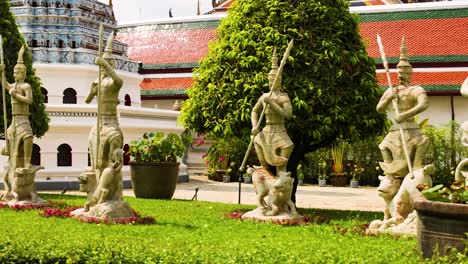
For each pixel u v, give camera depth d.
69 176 30.47
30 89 18.38
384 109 14.88
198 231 13.48
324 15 18.77
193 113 19.20
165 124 34.88
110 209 14.55
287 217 15.41
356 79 18.73
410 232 12.77
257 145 15.99
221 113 18.62
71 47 35.38
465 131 13.04
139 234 12.70
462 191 9.45
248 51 18.69
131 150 24.25
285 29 18.69
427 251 9.12
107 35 37.97
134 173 23.81
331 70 18.47
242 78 18.38
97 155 15.23
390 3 48.28
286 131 16.44
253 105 18.09
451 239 8.84
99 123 15.30
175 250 9.55
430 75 39.81
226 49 18.94
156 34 48.31
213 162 36.81
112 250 9.42
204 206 20.27
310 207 22.69
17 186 18.27
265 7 19.00
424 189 10.62
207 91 18.89
